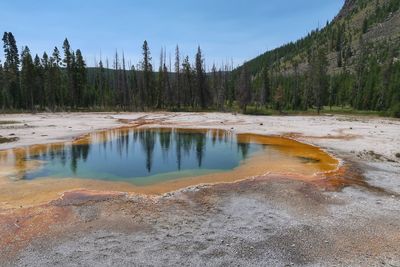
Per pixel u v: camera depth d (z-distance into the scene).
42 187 14.65
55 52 70.88
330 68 125.00
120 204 12.02
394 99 59.50
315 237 9.52
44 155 22.33
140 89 75.62
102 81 91.00
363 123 42.53
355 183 14.98
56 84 71.44
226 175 17.08
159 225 10.22
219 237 9.45
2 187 14.59
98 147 26.48
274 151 24.25
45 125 38.06
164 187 14.79
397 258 8.41
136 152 24.69
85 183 15.47
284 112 65.94
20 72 71.06
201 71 75.25
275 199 12.66
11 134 29.88
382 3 166.38
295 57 162.88
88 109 69.69
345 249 8.85
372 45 123.19
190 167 19.31
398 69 75.19
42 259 8.23
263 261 8.20
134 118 51.38
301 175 16.50
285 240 9.31
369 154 21.66
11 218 10.70
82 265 7.95
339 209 11.70
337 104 85.06
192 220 10.62
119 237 9.41
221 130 37.44
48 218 10.71
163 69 77.75
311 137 30.48
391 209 11.74
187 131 36.84
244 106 68.50
